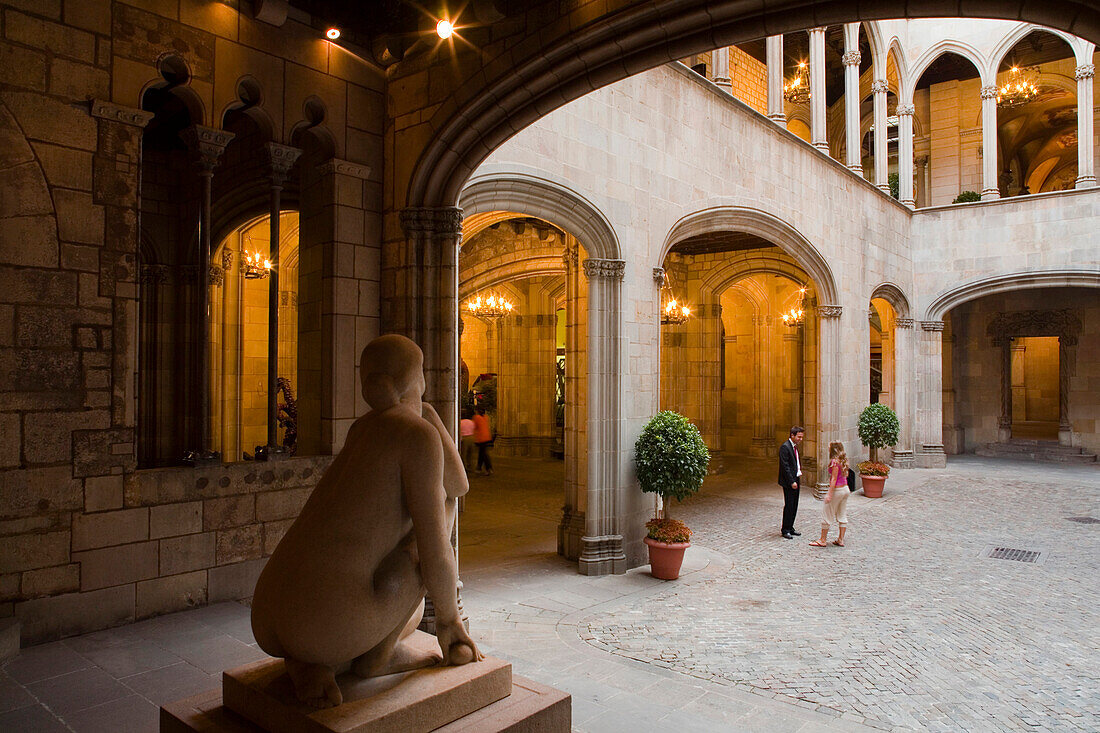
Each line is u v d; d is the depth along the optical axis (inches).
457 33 230.5
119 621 194.5
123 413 195.2
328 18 242.4
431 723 103.2
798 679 208.5
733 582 318.7
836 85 834.8
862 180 617.3
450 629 114.3
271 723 102.6
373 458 104.1
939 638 246.8
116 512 193.6
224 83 215.8
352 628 100.0
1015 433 887.1
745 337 814.5
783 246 510.6
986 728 180.5
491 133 233.5
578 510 354.0
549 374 753.6
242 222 378.6
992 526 446.6
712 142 423.5
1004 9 156.2
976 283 700.0
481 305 689.6
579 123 327.3
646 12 188.5
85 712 146.6
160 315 380.2
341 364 242.7
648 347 367.2
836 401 571.8
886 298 696.4
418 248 245.1
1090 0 143.6
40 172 180.4
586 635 245.1
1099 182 821.2
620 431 342.6
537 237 535.8
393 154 253.0
